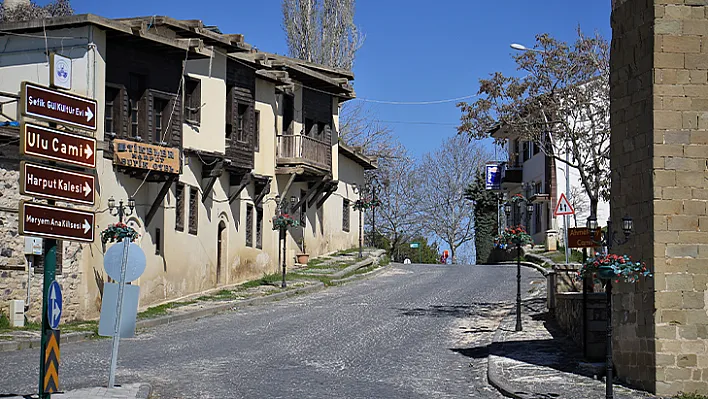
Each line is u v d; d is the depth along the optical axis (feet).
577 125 97.35
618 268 46.42
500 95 82.69
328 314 87.15
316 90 133.49
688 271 49.62
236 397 47.85
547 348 65.21
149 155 86.79
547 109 81.71
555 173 157.38
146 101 89.20
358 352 65.05
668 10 50.90
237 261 112.78
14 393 46.75
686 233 49.80
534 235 172.65
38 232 40.09
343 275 125.49
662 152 50.26
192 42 92.12
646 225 50.55
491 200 199.41
